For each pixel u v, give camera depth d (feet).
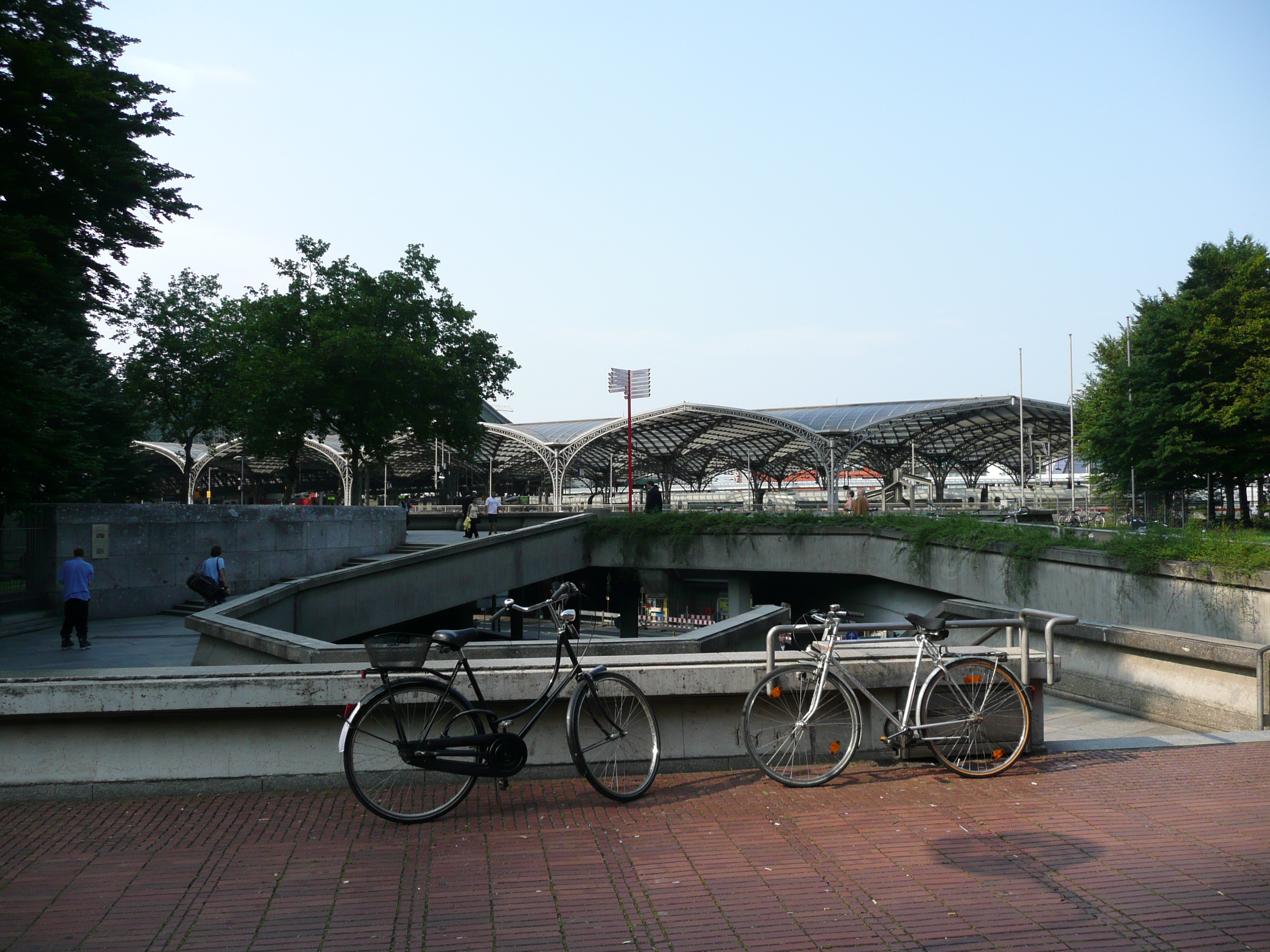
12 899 13.44
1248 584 41.24
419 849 15.42
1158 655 30.19
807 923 12.60
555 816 17.03
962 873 14.30
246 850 15.40
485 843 15.70
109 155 47.80
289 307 121.29
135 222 52.06
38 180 45.21
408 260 130.11
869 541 79.41
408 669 17.16
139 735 18.40
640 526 90.89
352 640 69.92
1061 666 35.35
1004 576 61.57
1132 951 11.78
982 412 223.30
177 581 71.00
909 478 163.84
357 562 90.53
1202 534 47.09
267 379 117.39
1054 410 220.02
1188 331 114.62
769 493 329.31
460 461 261.03
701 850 15.33
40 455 48.98
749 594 103.91
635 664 19.48
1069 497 219.61
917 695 19.81
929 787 18.74
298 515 83.30
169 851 15.35
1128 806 17.46
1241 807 17.38
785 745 19.62
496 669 18.45
